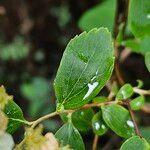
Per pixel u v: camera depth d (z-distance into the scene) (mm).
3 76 816
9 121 202
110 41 201
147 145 201
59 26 839
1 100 189
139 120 536
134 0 259
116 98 224
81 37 203
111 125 217
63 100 206
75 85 204
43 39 843
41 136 183
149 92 252
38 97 737
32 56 833
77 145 211
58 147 180
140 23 260
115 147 447
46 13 848
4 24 839
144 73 639
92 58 202
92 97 204
